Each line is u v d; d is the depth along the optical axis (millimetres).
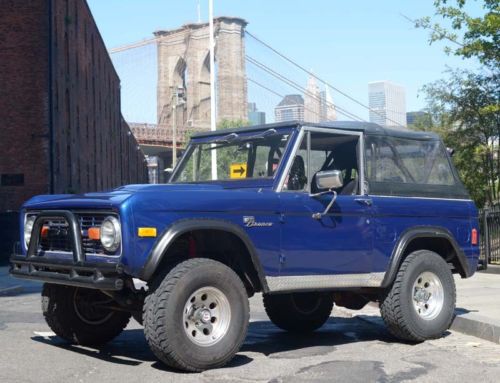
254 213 5949
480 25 16203
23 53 25188
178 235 5430
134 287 5605
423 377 5520
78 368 5656
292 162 6402
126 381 5266
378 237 6852
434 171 7645
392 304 6949
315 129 6598
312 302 7859
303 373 5602
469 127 21719
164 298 5375
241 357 6281
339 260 6527
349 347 6887
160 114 91062
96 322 6742
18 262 6152
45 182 24875
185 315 5492
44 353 6223
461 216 7719
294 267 6199
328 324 8641
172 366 5516
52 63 25469
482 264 8359
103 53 42906
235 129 7074
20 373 5441
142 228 5309
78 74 32219
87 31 35375
